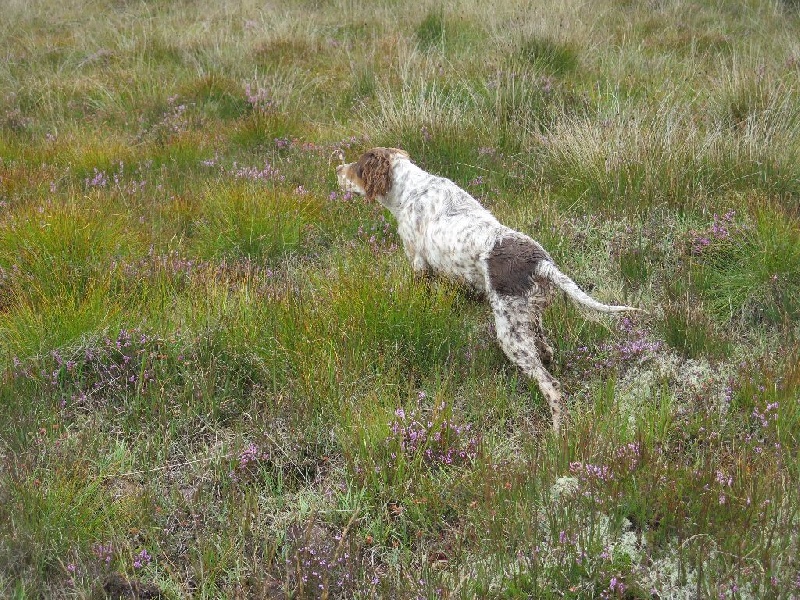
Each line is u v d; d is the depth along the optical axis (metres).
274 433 4.88
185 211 6.02
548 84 7.01
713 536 4.48
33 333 5.04
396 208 5.32
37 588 4.43
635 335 5.24
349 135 6.87
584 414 4.91
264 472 4.75
